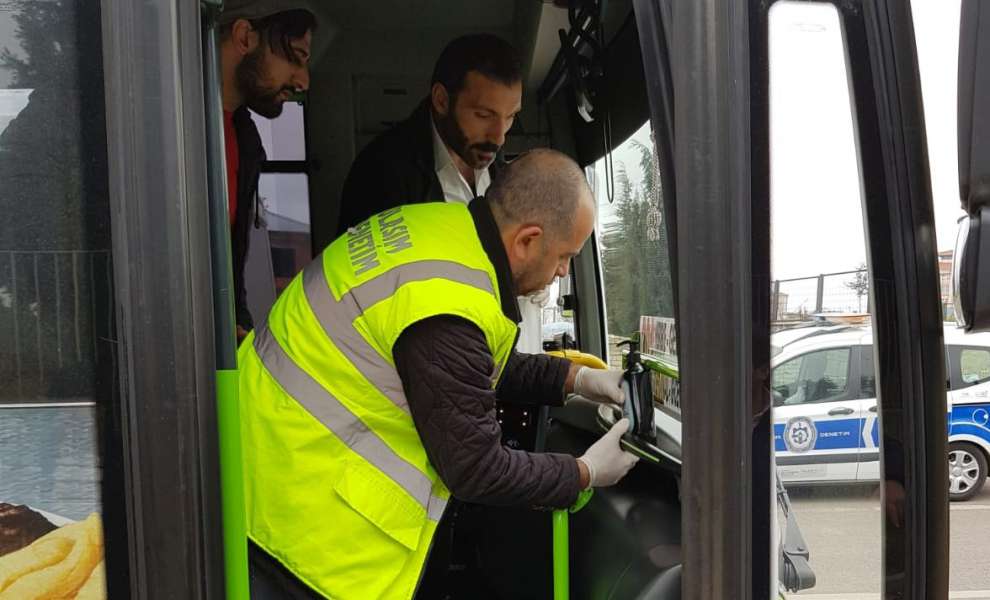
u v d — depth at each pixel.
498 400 1.67
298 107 2.46
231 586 0.94
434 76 1.92
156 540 0.86
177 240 0.85
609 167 1.87
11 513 0.88
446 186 2.02
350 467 1.21
